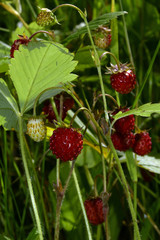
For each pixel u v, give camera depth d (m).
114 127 0.28
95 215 0.29
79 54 0.30
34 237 0.26
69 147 0.25
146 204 0.37
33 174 0.31
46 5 0.42
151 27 0.46
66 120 0.32
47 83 0.26
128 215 0.35
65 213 0.34
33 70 0.25
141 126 0.40
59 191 0.25
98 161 0.35
